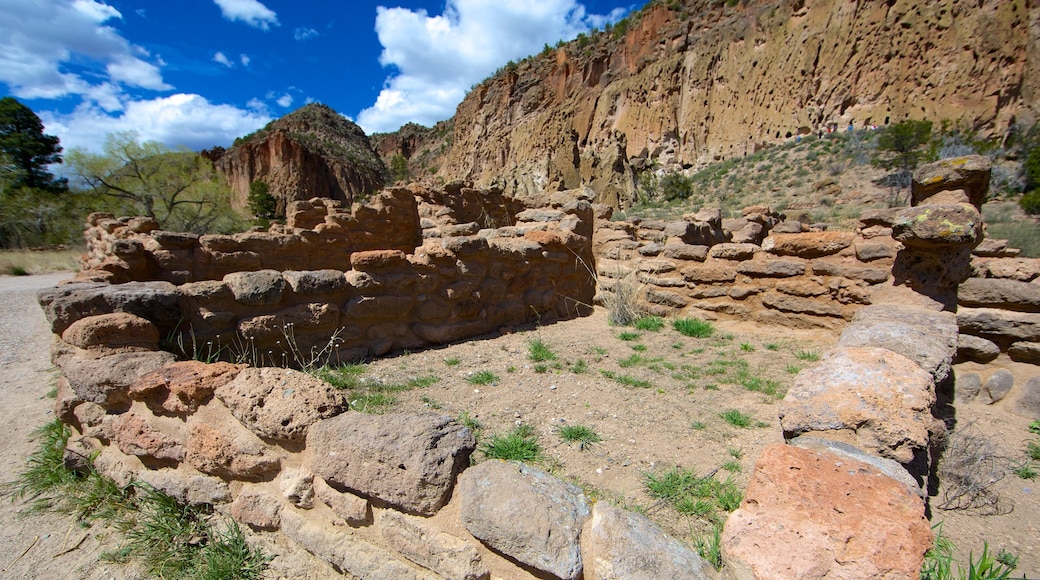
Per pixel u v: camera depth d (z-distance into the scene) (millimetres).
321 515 2221
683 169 54500
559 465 2824
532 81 81125
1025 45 32875
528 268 6336
